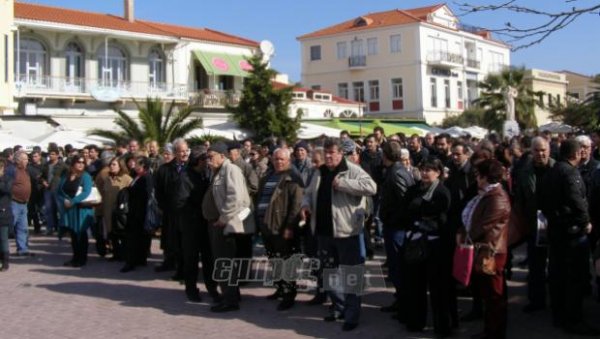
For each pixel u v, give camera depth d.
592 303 8.12
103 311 8.29
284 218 8.28
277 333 7.17
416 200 6.89
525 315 7.63
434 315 6.89
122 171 11.66
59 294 9.30
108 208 11.59
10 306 8.62
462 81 61.38
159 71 40.75
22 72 34.62
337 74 60.31
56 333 7.32
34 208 16.23
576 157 6.79
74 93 35.53
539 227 7.38
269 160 11.70
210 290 8.73
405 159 9.40
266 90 32.47
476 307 7.49
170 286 9.80
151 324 7.64
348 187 7.08
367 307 8.25
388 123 33.09
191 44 41.59
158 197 10.29
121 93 37.25
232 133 28.30
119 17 41.81
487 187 6.32
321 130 27.91
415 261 6.81
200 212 8.66
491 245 6.24
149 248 12.44
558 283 6.95
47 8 37.59
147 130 24.25
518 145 9.77
